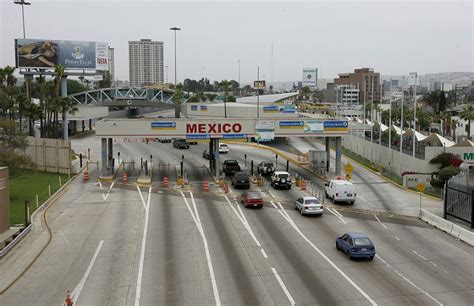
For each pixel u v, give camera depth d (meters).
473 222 33.75
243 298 22.22
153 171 60.88
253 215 39.00
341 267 26.55
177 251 29.58
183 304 21.62
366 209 41.59
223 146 78.69
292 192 48.56
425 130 127.31
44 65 98.12
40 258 28.50
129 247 30.50
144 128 54.12
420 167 54.81
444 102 161.75
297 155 74.94
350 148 82.38
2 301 22.33
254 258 28.16
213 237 32.66
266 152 80.75
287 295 22.52
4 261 27.94
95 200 44.62
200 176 57.50
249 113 102.94
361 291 22.98
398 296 22.36
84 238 32.56
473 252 29.55
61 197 45.97
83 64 101.81
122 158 72.19
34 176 56.75
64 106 87.75
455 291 23.03
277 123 54.94
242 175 50.66
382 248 30.23
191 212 40.00
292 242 31.48
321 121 55.72
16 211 39.78
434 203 44.12
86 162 67.38
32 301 22.28
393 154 61.47
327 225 36.00
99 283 24.44
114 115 158.75
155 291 23.23
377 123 99.31
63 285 24.23
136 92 170.62
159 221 37.09
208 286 23.78
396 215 39.56
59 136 103.69
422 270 26.09
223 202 43.88
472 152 54.97
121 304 21.75
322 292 22.86
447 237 33.06
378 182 54.34
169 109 171.12
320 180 55.62
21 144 56.97
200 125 53.97
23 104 87.12
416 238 32.75
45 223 36.53
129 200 44.66
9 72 92.19
